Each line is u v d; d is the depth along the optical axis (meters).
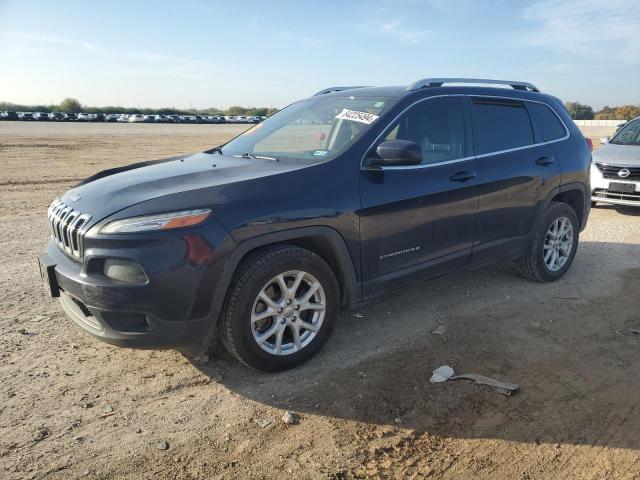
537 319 4.54
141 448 2.85
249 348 3.40
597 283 5.47
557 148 5.31
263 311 3.47
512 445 2.89
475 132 4.63
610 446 2.88
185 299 3.11
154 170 4.00
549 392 3.40
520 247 5.07
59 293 3.52
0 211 9.27
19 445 2.85
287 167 3.74
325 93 5.18
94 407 3.21
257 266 3.32
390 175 3.93
